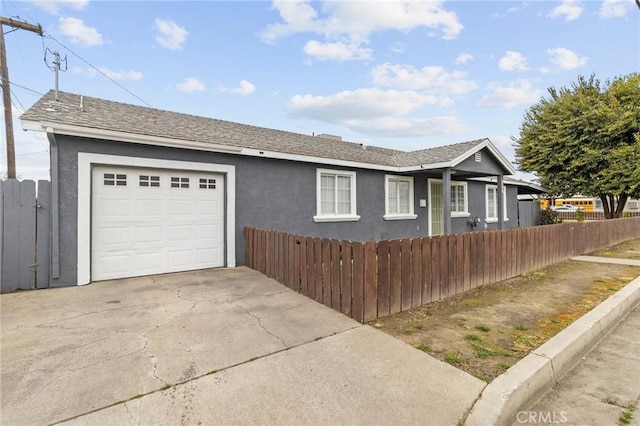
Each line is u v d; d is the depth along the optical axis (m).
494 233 6.13
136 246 6.62
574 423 2.35
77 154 5.92
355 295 4.15
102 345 3.39
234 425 2.16
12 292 5.42
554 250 8.05
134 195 6.61
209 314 4.34
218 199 7.68
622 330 4.24
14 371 2.86
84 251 5.95
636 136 13.97
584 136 15.46
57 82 6.82
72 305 4.73
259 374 2.80
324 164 9.63
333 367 2.92
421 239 4.75
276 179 8.58
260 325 3.95
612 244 11.38
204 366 2.94
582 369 3.21
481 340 3.50
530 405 2.62
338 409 2.33
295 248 5.54
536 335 3.63
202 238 7.42
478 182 15.05
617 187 15.05
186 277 6.54
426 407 2.35
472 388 2.56
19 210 5.52
